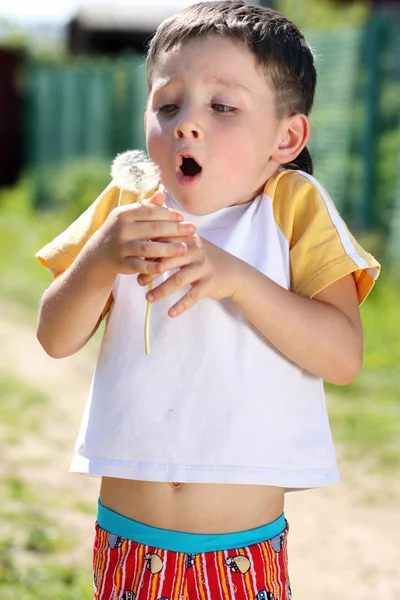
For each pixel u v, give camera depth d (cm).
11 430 1195
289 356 394
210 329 399
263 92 395
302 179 414
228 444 395
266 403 400
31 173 3550
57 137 3403
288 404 405
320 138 1936
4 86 3688
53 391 1403
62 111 3362
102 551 419
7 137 3716
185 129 384
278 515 418
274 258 404
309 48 423
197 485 400
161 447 398
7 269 2403
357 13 3022
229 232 408
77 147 3266
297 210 411
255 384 399
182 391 400
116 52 5044
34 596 725
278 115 403
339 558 865
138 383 405
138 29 4975
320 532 920
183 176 390
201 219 412
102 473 405
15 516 895
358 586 811
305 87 413
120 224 370
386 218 1761
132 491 411
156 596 401
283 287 400
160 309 407
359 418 1208
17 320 1900
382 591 802
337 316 397
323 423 419
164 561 402
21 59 3681
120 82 3011
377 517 954
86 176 2936
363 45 1805
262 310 381
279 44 399
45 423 1235
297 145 413
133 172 378
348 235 407
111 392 411
